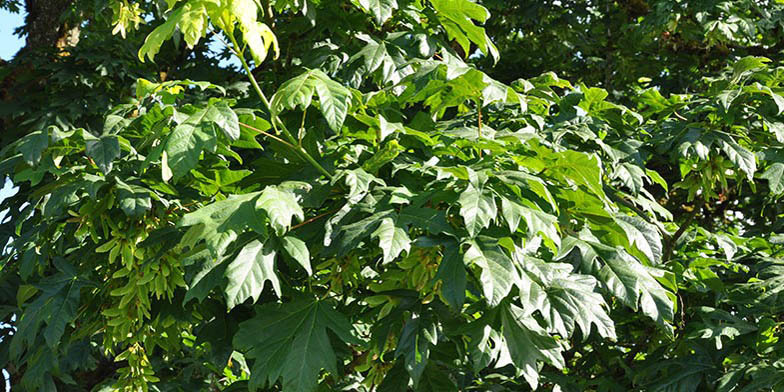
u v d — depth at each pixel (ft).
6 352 19.54
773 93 13.46
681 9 24.32
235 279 9.00
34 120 23.50
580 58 30.83
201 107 10.96
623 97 28.14
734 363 14.73
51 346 10.91
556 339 11.43
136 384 11.39
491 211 8.95
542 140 11.84
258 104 13.23
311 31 15.93
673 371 15.46
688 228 17.54
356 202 10.09
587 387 16.56
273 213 8.75
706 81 15.96
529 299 9.43
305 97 9.28
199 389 19.77
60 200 9.77
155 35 8.64
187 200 11.15
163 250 10.07
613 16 29.71
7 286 21.31
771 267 15.47
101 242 11.38
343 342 11.09
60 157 10.48
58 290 11.35
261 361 9.87
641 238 11.43
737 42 27.81
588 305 9.78
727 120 13.89
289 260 10.50
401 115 12.31
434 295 10.62
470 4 12.46
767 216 24.16
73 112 23.45
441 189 9.78
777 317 15.42
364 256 11.35
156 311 11.10
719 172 14.60
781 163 14.14
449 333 10.57
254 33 8.71
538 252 10.96
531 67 29.27
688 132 14.05
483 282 8.68
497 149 10.92
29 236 12.14
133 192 9.95
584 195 11.13
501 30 30.09
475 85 10.92
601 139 14.21
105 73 23.56
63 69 24.02
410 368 10.10
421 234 10.15
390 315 10.65
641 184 13.51
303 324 10.12
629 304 10.41
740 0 24.67
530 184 9.71
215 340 11.12
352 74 13.15
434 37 13.76
